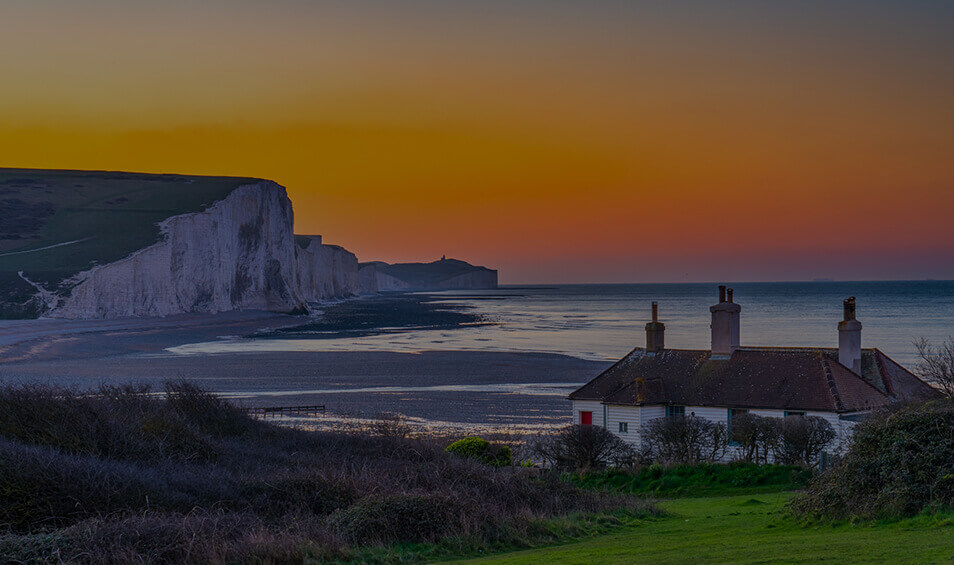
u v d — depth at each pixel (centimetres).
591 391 3450
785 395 3098
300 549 1436
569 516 1878
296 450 2767
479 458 2847
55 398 2431
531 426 4741
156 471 1947
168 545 1396
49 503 1571
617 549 1412
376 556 1439
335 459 2489
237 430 3011
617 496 2238
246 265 19412
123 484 1712
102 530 1415
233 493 1847
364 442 2978
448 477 2083
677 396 3284
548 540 1625
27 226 18950
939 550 1060
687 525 1772
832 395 3006
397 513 1627
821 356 3234
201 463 2312
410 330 14788
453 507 1684
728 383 3244
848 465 1582
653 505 2095
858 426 1744
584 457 2933
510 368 8181
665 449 2964
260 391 6406
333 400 5900
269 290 19862
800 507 1645
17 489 1578
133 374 7350
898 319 16375
